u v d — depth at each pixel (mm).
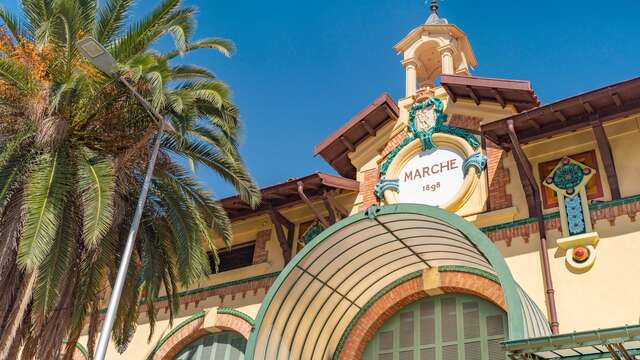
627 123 12195
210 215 13469
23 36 12672
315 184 14445
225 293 15602
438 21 17656
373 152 15492
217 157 13305
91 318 12656
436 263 12953
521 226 12273
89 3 13164
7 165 11430
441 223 10859
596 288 10992
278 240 15492
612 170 11797
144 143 12211
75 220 11727
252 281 15359
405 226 11711
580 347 8055
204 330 15422
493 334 11930
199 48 13258
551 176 12539
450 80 13930
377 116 15359
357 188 15047
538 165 12883
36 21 12641
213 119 13250
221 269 16641
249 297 15180
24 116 11930
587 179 12086
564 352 9000
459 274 12625
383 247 12484
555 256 11664
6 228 11141
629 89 11062
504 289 9133
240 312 15016
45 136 11250
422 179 14203
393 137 15297
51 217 10477
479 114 14180
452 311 12672
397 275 13375
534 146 13008
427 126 14781
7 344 10516
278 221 15398
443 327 12609
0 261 10773
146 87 12000
